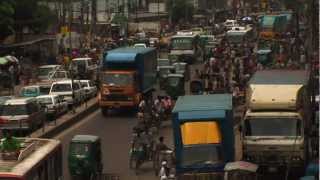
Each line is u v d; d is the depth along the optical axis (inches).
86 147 1376.7
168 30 5777.6
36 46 3732.8
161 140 1443.2
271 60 3090.6
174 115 1272.1
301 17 4539.9
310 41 2568.9
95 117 2236.7
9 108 1932.8
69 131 2011.6
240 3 7741.1
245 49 3737.7
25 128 1913.1
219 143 1250.0
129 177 1425.9
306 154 1344.7
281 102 1312.7
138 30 5383.9
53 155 1021.2
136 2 6033.5
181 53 3629.4
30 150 991.6
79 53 3683.6
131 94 2202.3
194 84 2405.3
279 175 1310.3
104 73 2229.3
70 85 2372.0
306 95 1418.6
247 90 1384.1
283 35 4424.2
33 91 2407.7
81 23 4453.7
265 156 1301.7
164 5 6643.7
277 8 6722.4
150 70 2423.7
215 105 1310.3
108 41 4308.6
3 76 2876.5
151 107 1952.5
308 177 1131.9
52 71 2940.5
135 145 1491.1
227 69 2632.9
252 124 1310.3
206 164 1237.7
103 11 5418.3
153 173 1449.3
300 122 1299.2
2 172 875.4
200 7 7381.9
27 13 3710.6
